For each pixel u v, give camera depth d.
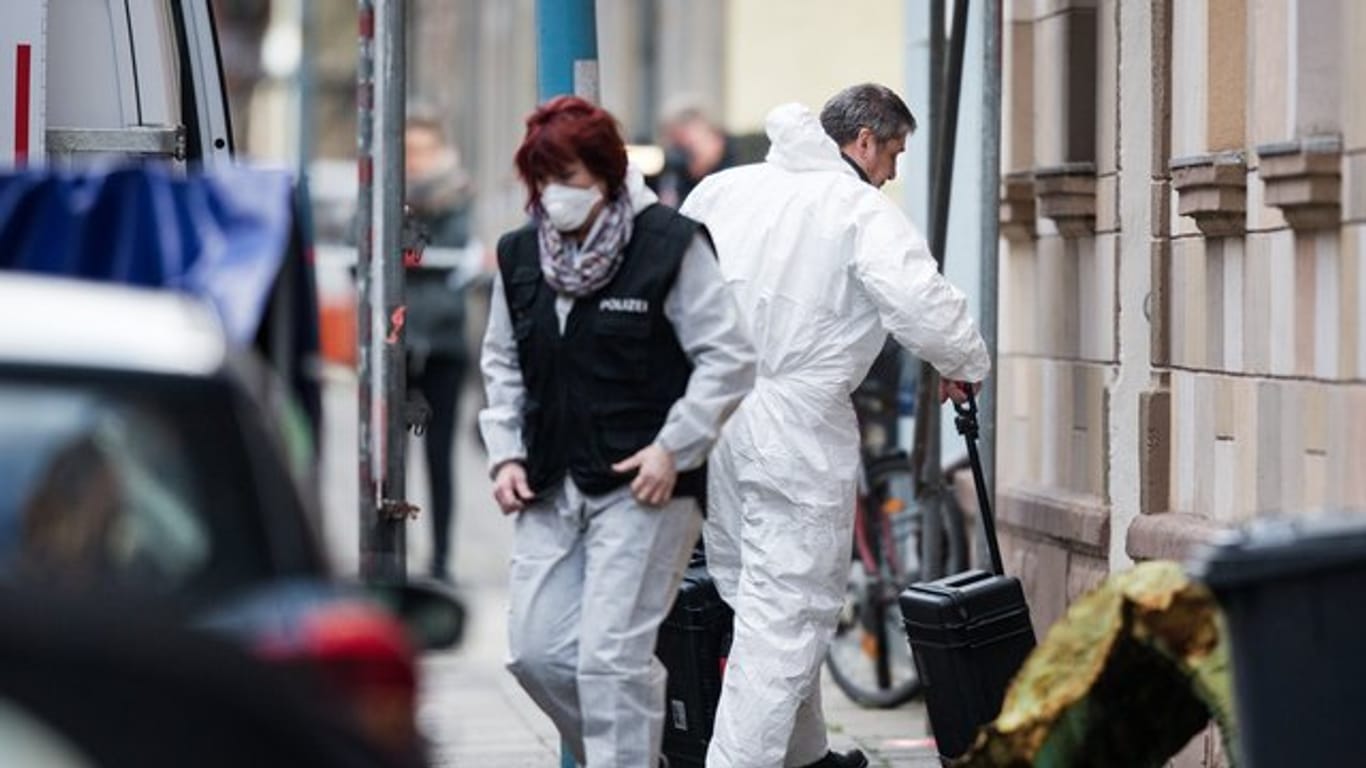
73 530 13.24
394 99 25.36
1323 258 23.08
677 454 20.61
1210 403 25.86
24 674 12.03
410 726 13.29
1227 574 16.27
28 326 13.94
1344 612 16.23
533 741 29.86
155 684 12.12
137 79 28.19
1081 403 29.34
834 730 30.59
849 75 61.69
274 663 12.47
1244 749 16.52
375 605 14.01
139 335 13.99
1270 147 23.25
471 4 104.69
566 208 20.47
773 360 24.03
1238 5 25.09
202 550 13.41
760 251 24.16
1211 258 25.77
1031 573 30.31
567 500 20.97
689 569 25.88
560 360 20.83
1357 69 22.25
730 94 71.44
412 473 58.88
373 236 26.88
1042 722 18.98
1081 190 29.08
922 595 22.64
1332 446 22.83
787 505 23.94
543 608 21.00
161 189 17.11
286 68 97.81
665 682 21.19
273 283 16.48
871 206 24.06
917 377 32.00
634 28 83.44
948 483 32.28
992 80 27.33
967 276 32.62
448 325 41.66
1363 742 16.25
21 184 17.34
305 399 17.94
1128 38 27.56
